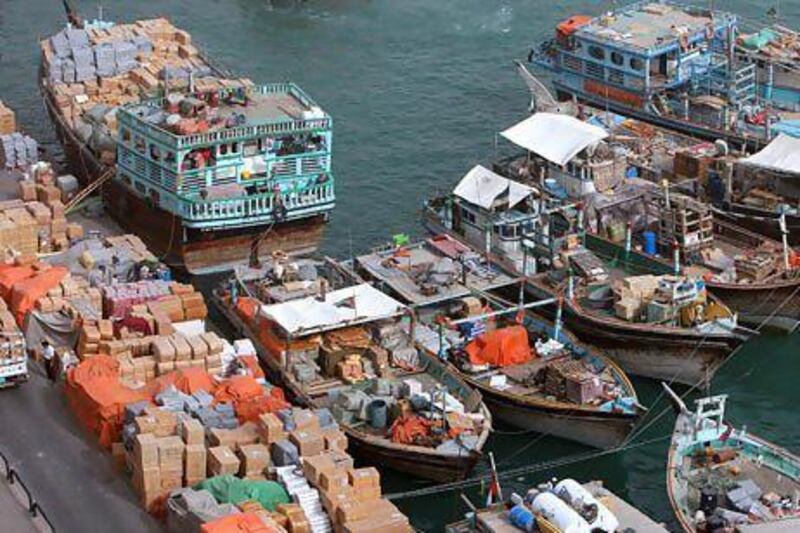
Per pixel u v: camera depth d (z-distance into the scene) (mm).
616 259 120000
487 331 109750
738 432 95375
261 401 94625
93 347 102250
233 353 103312
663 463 101625
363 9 179625
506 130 135875
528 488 97500
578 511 80500
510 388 103375
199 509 83438
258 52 168875
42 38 175250
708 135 140125
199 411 93688
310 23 176750
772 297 115562
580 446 101812
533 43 170250
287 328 103562
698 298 110750
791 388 111125
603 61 146875
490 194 120438
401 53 168375
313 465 87062
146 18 179500
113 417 94125
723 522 85562
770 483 90812
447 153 145375
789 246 123312
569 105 141500
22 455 93688
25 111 157000
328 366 104000
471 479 97500
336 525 84750
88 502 89062
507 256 118938
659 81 145625
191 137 121000
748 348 116250
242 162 124188
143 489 88312
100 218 132500
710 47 147875
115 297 108500
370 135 148875
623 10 155375
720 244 123125
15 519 86312
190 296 109312
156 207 124750
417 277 114500
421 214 129125
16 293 108688
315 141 126250
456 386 102625
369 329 107438
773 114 142375
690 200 121812
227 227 122500
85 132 137625
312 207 124938
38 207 122875
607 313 112125
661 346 108312
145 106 127812
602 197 124312
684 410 94688
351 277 112875
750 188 129250
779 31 154750
